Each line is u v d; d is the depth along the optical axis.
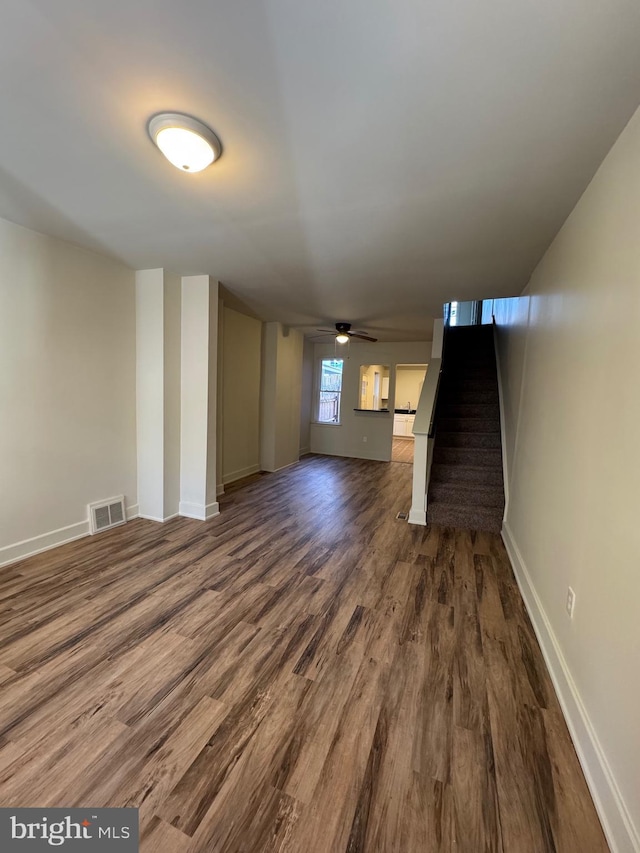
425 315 4.86
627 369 1.27
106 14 1.04
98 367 3.20
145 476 3.65
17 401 2.64
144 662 1.81
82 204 2.17
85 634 1.99
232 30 1.06
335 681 1.73
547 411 2.32
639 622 1.08
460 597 2.45
